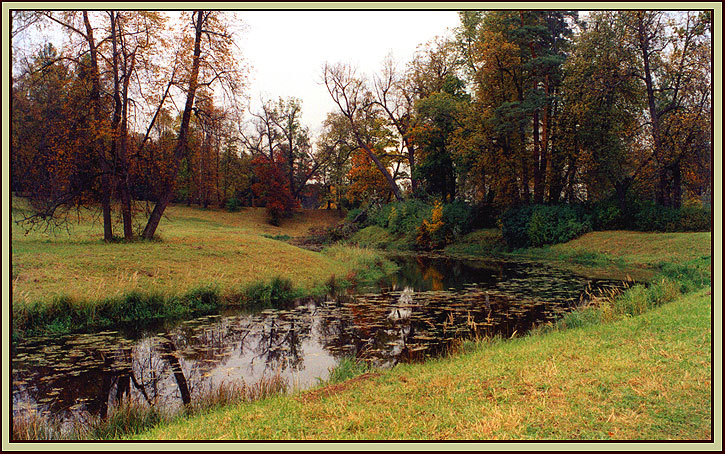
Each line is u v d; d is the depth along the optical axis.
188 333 10.60
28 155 16.53
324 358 8.77
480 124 32.22
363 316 12.30
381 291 16.50
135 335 10.36
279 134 64.56
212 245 19.17
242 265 17.22
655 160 26.38
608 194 31.67
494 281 18.50
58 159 16.98
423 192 41.78
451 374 6.50
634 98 26.00
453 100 36.00
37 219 18.80
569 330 9.12
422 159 42.91
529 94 30.31
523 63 31.61
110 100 18.25
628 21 24.27
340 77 42.22
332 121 43.94
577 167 29.84
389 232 40.34
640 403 4.94
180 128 20.89
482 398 5.41
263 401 6.09
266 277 16.33
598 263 23.09
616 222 28.19
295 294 15.34
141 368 8.26
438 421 4.82
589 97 26.12
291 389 6.88
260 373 7.96
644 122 27.09
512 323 11.22
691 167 25.64
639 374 5.73
